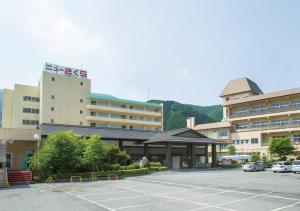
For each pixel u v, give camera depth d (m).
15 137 37.28
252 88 84.25
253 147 70.81
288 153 59.47
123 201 17.55
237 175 36.81
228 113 79.06
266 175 36.97
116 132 50.91
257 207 15.44
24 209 15.17
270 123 69.00
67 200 18.03
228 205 16.06
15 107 74.50
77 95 78.88
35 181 31.11
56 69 77.69
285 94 64.31
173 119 122.31
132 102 86.62
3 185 26.95
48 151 32.84
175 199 18.25
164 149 53.38
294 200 17.69
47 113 74.00
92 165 36.09
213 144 54.56
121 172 37.19
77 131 46.31
